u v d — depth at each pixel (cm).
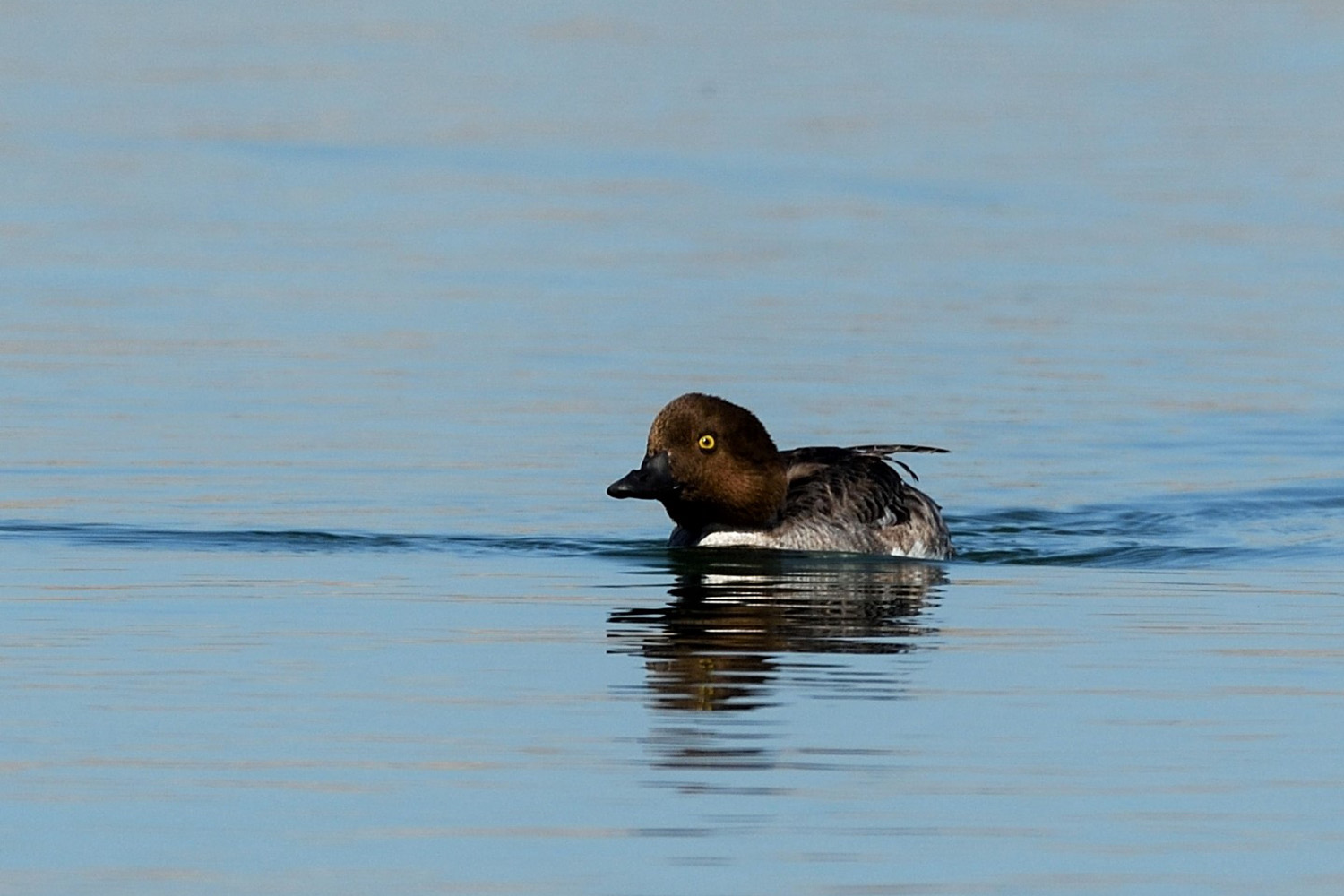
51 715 1054
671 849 875
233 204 3122
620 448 1862
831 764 984
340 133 3838
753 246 2906
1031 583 1428
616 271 2711
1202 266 2812
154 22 5369
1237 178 3538
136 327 2317
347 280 2603
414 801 930
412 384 2084
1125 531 1652
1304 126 4081
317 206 3127
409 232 2941
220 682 1122
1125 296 2616
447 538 1556
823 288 2633
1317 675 1155
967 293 2617
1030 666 1173
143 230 2895
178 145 3650
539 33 5422
